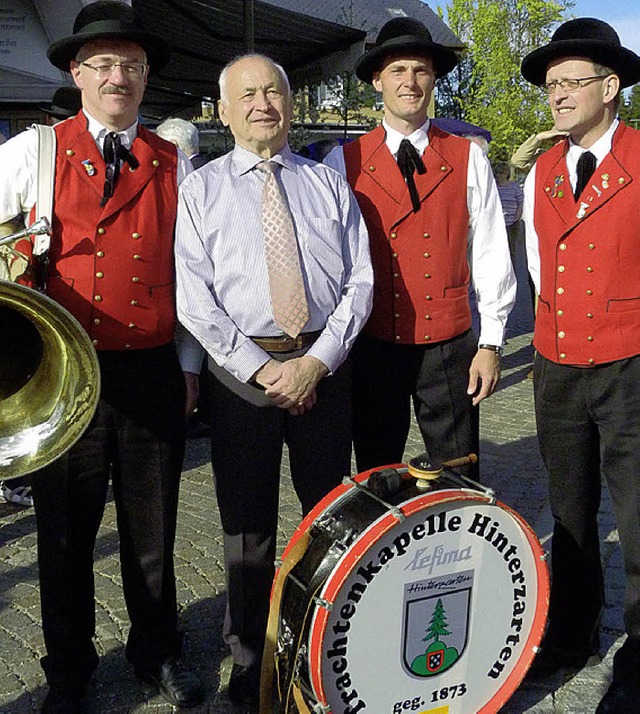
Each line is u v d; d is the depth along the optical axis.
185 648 3.14
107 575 3.73
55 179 2.52
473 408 3.10
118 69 2.54
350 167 3.05
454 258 3.00
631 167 2.61
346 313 2.65
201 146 11.21
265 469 2.71
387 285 2.99
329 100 9.52
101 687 2.91
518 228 7.46
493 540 2.38
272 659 2.42
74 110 4.78
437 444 3.08
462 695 2.48
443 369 3.01
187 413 2.94
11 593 3.59
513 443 5.62
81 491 2.63
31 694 2.89
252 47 6.62
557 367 2.80
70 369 2.25
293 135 8.12
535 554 2.46
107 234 2.55
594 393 2.73
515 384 7.15
